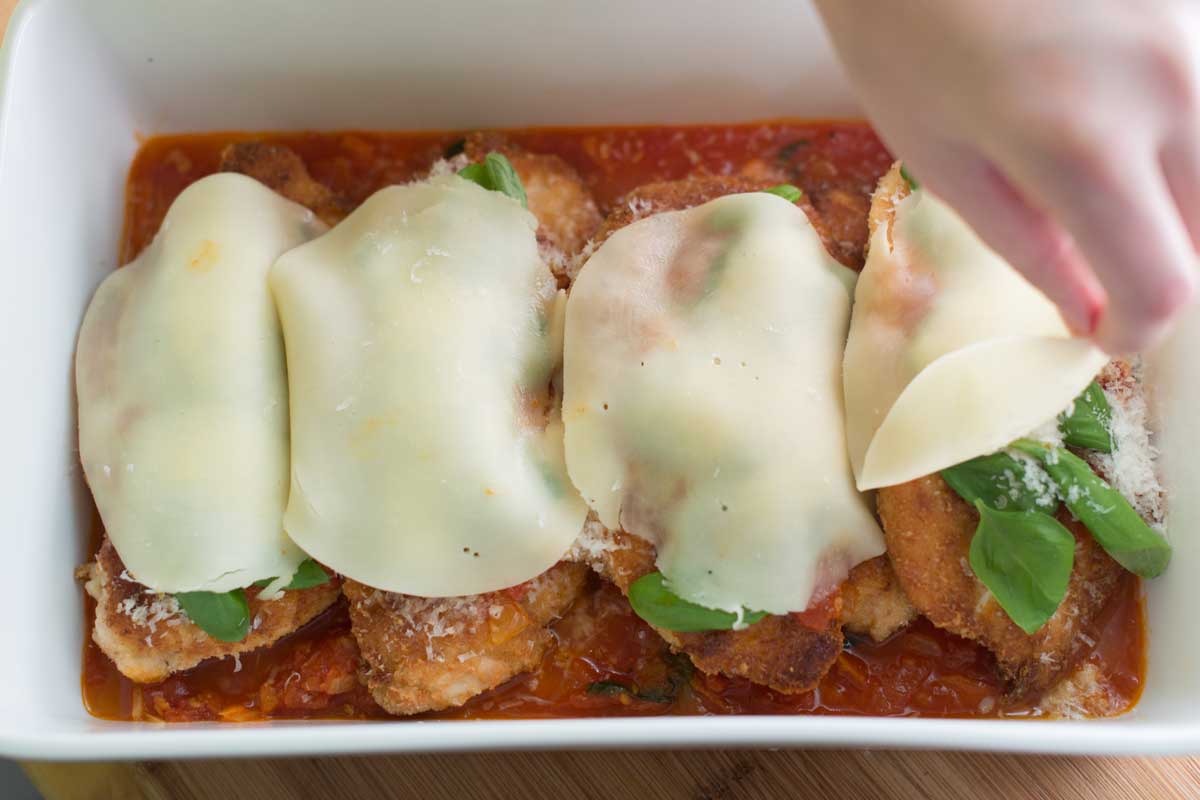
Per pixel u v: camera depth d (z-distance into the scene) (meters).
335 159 0.49
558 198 0.46
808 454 0.39
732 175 0.48
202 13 0.45
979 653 0.42
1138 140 0.29
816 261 0.42
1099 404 0.40
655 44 0.46
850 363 0.40
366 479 0.40
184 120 0.48
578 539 0.41
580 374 0.41
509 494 0.40
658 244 0.42
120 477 0.41
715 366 0.40
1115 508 0.39
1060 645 0.40
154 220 0.48
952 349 0.39
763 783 0.43
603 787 0.43
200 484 0.40
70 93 0.45
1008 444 0.39
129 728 0.41
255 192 0.44
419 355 0.40
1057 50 0.29
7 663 0.40
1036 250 0.30
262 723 0.41
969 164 0.30
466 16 0.46
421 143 0.49
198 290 0.42
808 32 0.46
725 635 0.40
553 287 0.43
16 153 0.43
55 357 0.43
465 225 0.42
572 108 0.48
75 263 0.45
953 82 0.29
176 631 0.41
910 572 0.40
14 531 0.41
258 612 0.42
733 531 0.39
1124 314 0.30
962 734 0.37
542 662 0.42
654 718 0.38
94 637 0.42
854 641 0.42
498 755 0.43
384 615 0.41
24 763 0.43
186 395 0.41
